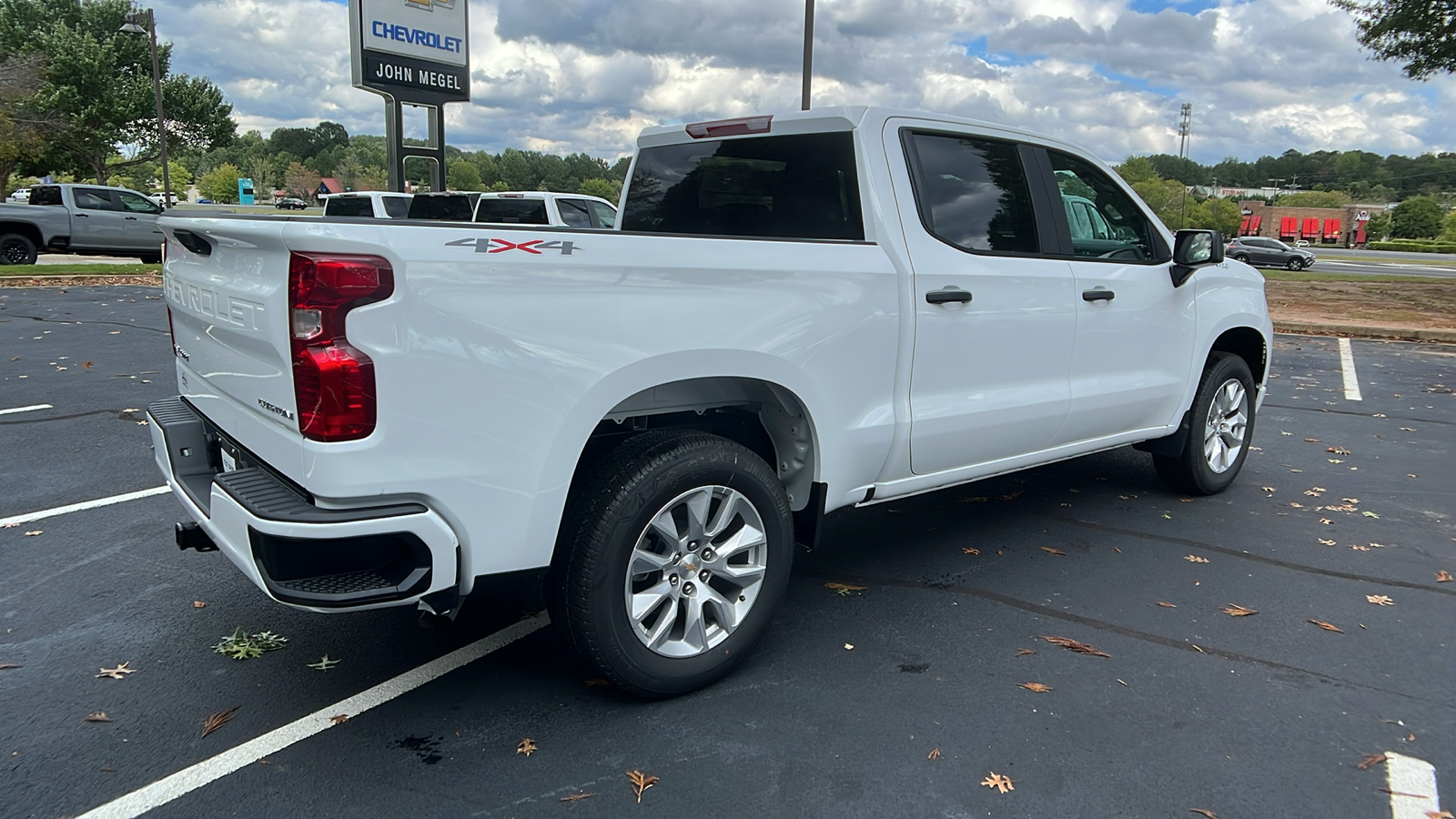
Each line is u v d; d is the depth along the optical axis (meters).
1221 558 4.43
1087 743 2.81
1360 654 3.43
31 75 36.34
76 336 10.51
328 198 13.64
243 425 2.73
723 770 2.66
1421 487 5.71
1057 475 5.91
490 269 2.45
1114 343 4.46
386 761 2.68
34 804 2.45
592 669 2.88
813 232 3.76
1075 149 4.38
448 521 2.49
